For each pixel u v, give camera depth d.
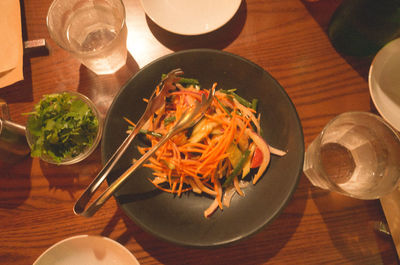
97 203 0.44
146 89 0.52
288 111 0.48
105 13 0.55
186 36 0.57
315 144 0.49
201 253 0.49
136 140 0.52
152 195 0.50
